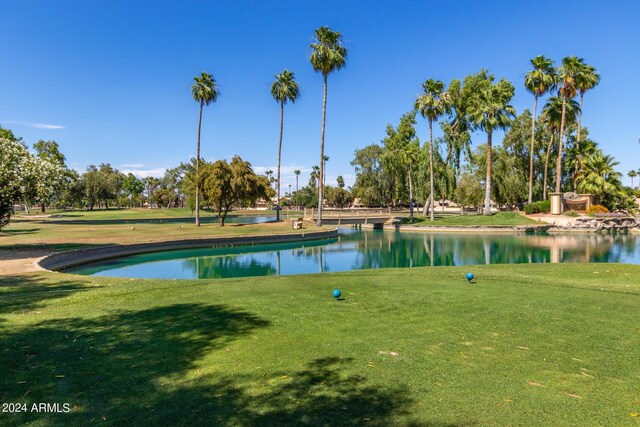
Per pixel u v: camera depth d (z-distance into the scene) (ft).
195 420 11.58
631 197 161.17
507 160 161.79
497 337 19.06
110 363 15.66
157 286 31.96
